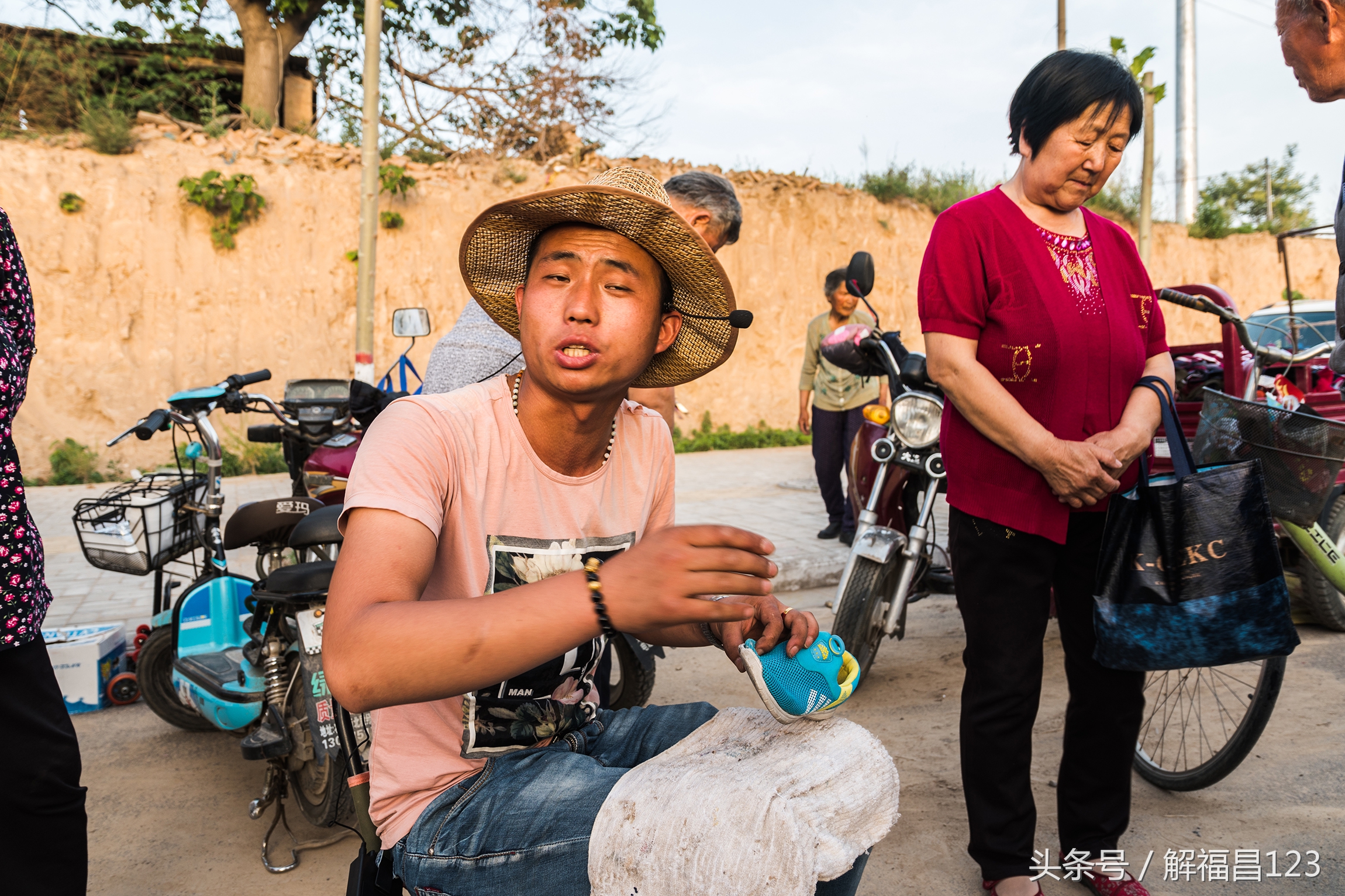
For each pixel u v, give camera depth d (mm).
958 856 2549
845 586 3459
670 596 956
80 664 3770
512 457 1330
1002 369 2232
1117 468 2100
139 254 11695
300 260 12523
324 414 3873
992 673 2250
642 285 1275
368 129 8242
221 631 3352
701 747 1325
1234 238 21047
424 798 1303
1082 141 2135
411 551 1121
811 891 1060
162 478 4000
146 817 2887
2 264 1777
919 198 17391
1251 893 2355
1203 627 2004
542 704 1374
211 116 13148
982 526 2248
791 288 15859
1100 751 2336
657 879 1114
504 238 1394
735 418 15445
